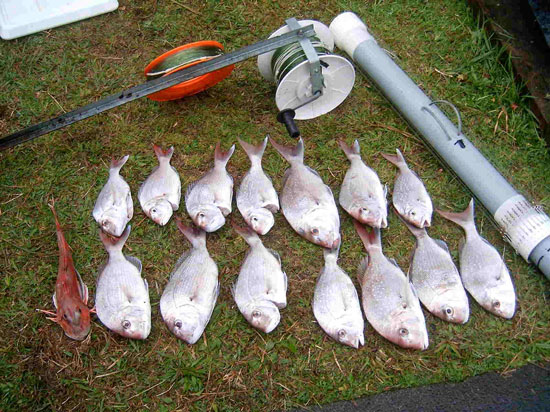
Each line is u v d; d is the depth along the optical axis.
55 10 1.97
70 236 1.64
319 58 1.56
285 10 1.98
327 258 1.54
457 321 1.46
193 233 1.58
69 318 1.48
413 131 1.75
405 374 1.43
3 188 1.71
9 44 1.95
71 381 1.45
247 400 1.42
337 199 1.67
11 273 1.60
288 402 1.41
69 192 1.71
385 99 1.80
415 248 1.55
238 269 1.58
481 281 1.49
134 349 1.49
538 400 1.37
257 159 1.66
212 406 1.42
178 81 1.56
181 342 1.49
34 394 1.44
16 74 1.89
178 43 1.95
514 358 1.43
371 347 1.47
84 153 1.76
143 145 1.77
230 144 1.76
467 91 1.81
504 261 1.55
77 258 1.61
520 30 1.86
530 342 1.45
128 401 1.43
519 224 1.50
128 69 1.90
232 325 1.51
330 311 1.48
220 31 1.96
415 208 1.59
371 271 1.51
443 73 1.85
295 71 1.58
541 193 1.64
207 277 1.53
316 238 1.56
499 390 1.39
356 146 1.69
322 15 1.97
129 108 1.82
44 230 1.65
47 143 1.77
